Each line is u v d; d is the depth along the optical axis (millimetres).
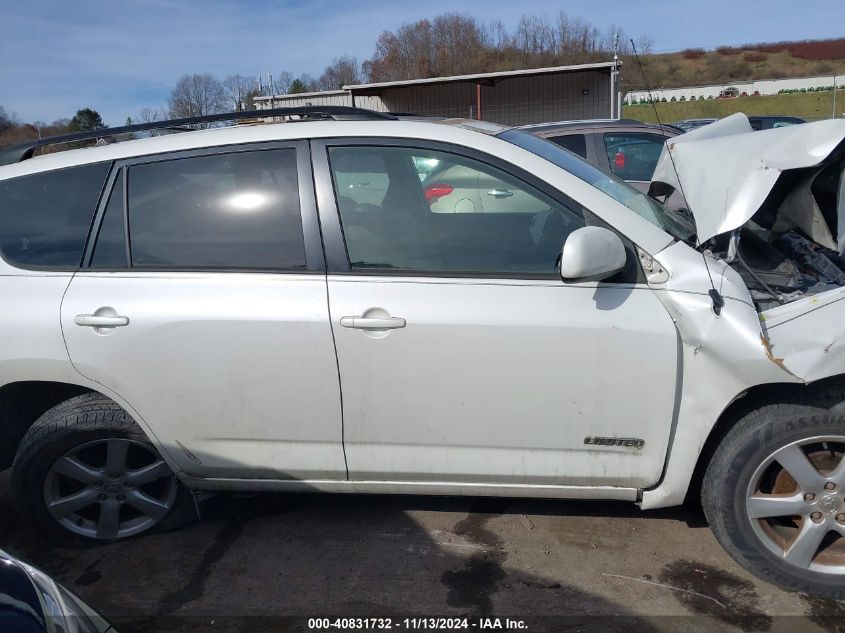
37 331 2652
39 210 2818
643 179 6918
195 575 2793
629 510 3090
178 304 2605
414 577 2717
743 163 2596
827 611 2439
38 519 2898
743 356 2281
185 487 2967
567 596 2564
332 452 2672
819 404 2338
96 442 2836
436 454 2621
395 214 2633
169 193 2742
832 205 2738
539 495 2660
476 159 2625
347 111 2992
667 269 2430
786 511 2434
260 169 2703
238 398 2629
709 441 2545
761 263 2754
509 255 2547
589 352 2426
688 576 2645
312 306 2533
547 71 22156
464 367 2484
